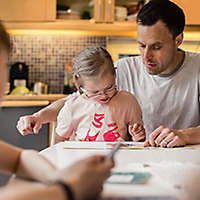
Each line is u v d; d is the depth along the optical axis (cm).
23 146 254
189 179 56
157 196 44
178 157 81
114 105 134
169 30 126
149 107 156
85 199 38
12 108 254
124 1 278
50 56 311
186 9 271
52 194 33
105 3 276
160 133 107
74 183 36
